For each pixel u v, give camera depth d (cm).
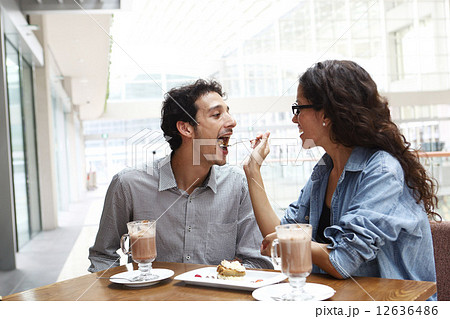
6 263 277
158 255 107
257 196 96
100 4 237
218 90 101
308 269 66
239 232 110
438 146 505
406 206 83
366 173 83
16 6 351
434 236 103
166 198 106
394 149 85
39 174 479
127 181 107
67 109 896
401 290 69
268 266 107
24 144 407
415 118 1040
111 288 79
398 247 82
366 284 73
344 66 87
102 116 1212
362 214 77
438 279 102
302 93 89
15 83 381
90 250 112
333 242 76
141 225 82
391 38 1181
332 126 87
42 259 307
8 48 363
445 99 940
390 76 1169
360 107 85
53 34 525
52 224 477
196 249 106
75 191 906
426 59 1188
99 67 696
